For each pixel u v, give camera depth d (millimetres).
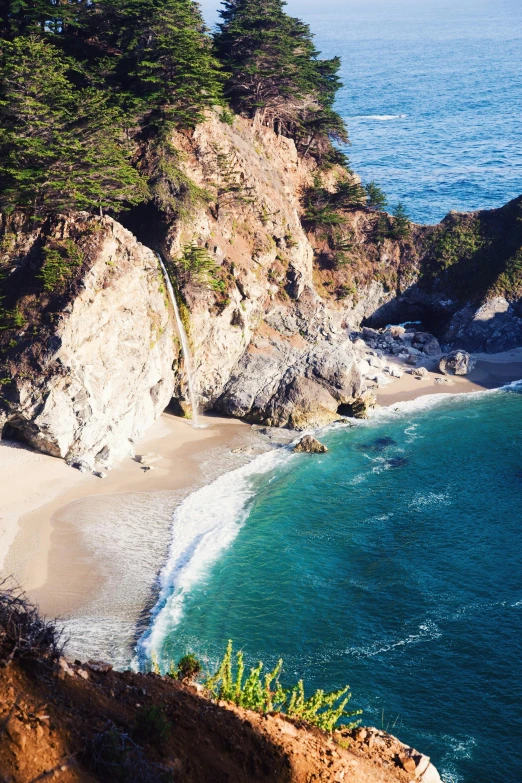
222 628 54969
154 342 85938
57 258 78688
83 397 76062
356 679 49969
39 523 66812
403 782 20266
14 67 77812
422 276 125875
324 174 127625
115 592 58500
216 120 102562
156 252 90000
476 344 115312
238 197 99188
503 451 84312
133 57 95250
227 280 93688
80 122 81250
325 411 92812
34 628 16469
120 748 15164
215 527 68812
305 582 60781
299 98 112188
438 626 55312
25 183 78125
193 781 16328
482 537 67250
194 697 19047
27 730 14711
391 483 77625
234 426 91250
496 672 50344
